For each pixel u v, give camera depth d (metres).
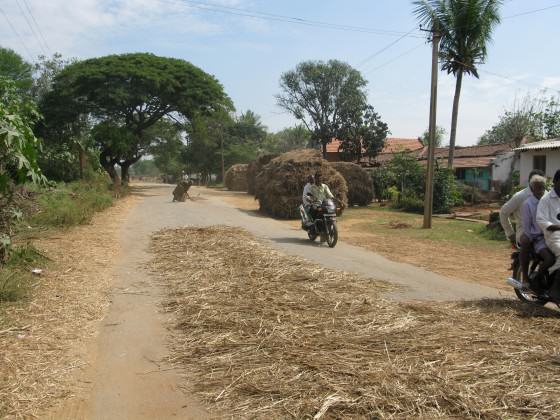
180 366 4.28
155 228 13.91
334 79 44.78
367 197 24.28
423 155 36.59
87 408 3.55
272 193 18.47
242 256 8.95
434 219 18.14
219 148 63.75
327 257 9.70
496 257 9.90
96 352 4.59
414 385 3.72
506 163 29.30
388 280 7.54
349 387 3.70
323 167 19.05
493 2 21.78
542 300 5.92
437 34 15.11
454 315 5.53
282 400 3.56
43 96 34.12
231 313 5.58
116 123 36.59
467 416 3.31
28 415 3.43
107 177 35.66
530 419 3.26
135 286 7.06
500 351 4.39
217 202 26.28
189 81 35.75
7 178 6.97
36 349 4.58
